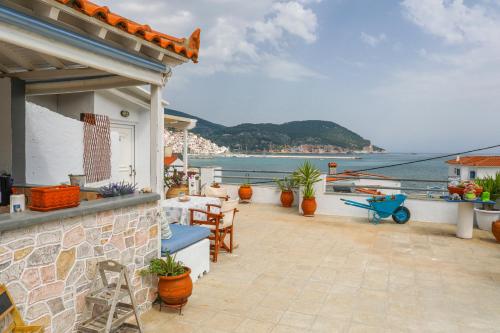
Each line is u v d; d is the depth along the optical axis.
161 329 3.65
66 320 3.09
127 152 8.71
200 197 7.54
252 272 5.37
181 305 4.02
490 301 4.42
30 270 2.77
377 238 7.39
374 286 4.87
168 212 6.26
